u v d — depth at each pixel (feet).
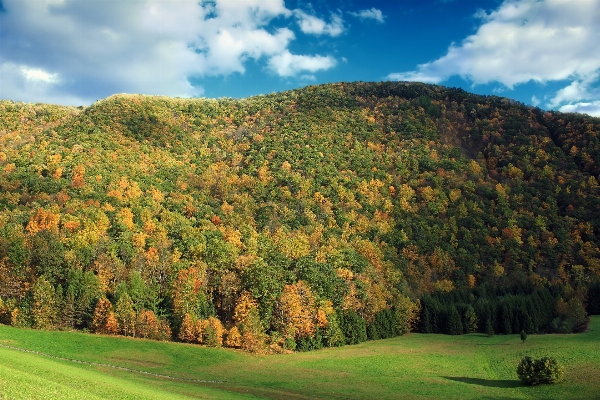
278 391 202.59
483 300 397.19
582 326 366.02
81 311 296.30
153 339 289.74
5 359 153.89
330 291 346.13
